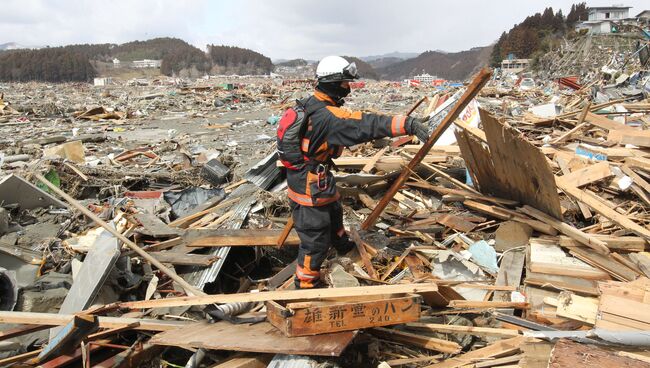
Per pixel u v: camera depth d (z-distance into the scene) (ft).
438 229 18.07
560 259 14.65
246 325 11.50
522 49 358.02
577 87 95.76
